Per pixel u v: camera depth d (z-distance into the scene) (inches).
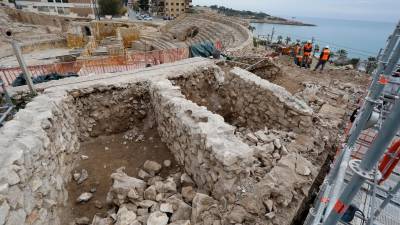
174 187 166.7
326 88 346.0
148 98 272.2
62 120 205.3
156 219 134.9
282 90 246.4
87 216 166.7
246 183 151.4
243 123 293.6
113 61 514.9
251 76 281.9
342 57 594.2
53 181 159.2
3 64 670.5
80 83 256.1
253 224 132.7
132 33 986.7
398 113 52.2
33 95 243.0
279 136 218.4
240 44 565.0
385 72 89.3
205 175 163.2
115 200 163.6
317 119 240.7
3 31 983.0
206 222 133.5
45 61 644.7
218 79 325.1
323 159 200.4
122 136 258.2
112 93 256.2
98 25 1093.1
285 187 148.7
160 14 2714.1
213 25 962.1
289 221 138.4
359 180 61.4
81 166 212.2
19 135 149.3
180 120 186.7
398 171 155.9
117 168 211.2
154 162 206.5
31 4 1685.5
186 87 304.3
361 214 135.4
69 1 1756.9
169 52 488.7
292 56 589.0
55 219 153.5
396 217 135.7
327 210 71.6
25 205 121.6
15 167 118.4
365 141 165.3
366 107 89.4
